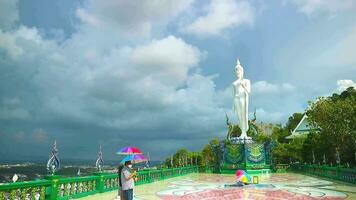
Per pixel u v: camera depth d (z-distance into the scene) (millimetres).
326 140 36000
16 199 13391
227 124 48844
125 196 14195
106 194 20922
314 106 35812
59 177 16359
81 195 19234
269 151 46375
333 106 34125
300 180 32375
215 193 22578
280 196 20750
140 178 29406
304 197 20203
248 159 44812
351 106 33031
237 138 46938
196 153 60312
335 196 20531
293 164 47844
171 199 19688
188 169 46156
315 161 44281
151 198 20141
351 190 23578
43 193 15344
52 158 16203
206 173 47094
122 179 14266
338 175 31016
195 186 27672
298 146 52750
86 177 19891
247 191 23547
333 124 33406
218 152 48469
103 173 22109
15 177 13188
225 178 37469
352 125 32688
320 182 29984
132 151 15516
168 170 37375
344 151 35156
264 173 43688
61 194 17266
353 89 48000
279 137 66625
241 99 49812
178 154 58562
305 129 61250
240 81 50531
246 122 49875
